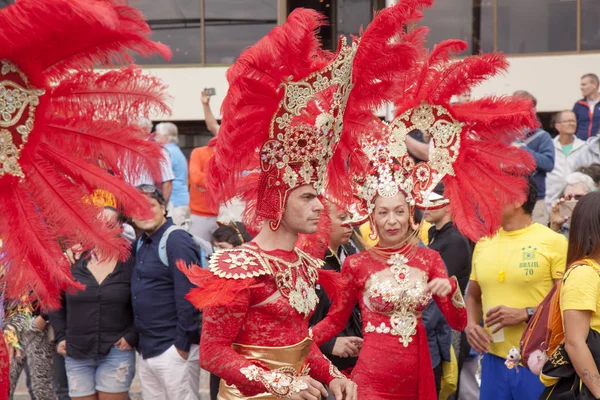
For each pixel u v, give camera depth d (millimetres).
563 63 13539
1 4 4785
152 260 6867
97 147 3953
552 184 10938
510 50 13781
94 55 3758
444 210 7027
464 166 5770
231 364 4039
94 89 3895
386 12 4621
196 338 6863
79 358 7027
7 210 3900
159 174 4016
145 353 6891
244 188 4578
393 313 5699
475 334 6355
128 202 3965
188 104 14117
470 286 6664
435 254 5859
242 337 4195
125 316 7098
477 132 5742
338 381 4418
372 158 5711
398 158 5703
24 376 9883
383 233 5703
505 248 6262
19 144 3848
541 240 6203
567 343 4875
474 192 5746
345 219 5906
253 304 4188
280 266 4238
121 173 3994
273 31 4098
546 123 13711
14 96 3797
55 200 3961
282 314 4203
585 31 13539
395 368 5652
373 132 5176
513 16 13703
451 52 5648
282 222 4301
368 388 5672
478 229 5699
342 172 5102
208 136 14164
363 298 5781
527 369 6105
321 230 5148
